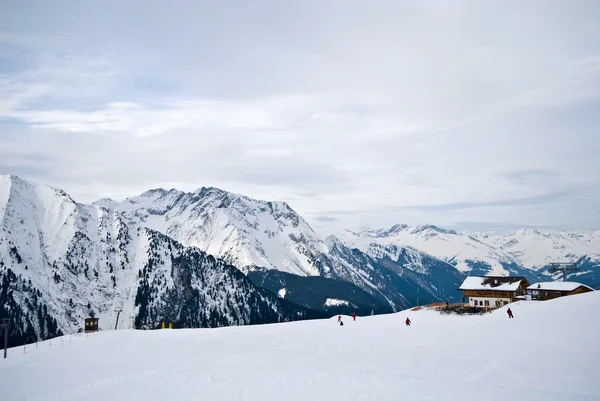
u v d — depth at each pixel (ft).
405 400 135.85
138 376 163.94
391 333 237.04
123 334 256.93
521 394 139.33
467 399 136.05
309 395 140.97
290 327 269.44
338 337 230.68
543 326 220.23
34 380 163.63
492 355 181.37
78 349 215.31
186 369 172.55
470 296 438.40
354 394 141.38
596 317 224.53
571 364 163.73
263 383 153.28
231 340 227.61
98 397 142.61
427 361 178.60
